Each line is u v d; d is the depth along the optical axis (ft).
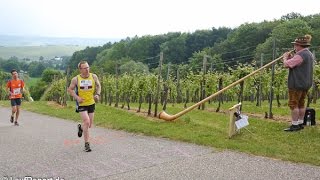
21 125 44.24
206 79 64.44
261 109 54.08
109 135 34.60
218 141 29.55
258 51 168.55
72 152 27.99
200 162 24.38
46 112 57.93
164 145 29.66
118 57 274.77
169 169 23.04
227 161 24.43
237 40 207.31
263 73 62.08
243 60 180.96
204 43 242.99
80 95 28.07
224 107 60.23
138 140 31.89
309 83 31.89
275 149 26.48
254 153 26.08
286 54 32.91
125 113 50.47
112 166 24.02
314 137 30.07
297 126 32.81
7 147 30.25
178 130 34.78
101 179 21.44
